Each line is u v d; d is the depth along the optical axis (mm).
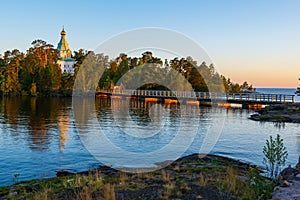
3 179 9070
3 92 59125
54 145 13859
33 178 9109
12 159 11430
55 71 60875
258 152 12578
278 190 6160
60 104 40344
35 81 60062
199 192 6035
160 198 5680
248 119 25516
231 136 16578
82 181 7102
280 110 30062
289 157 11688
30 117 25516
